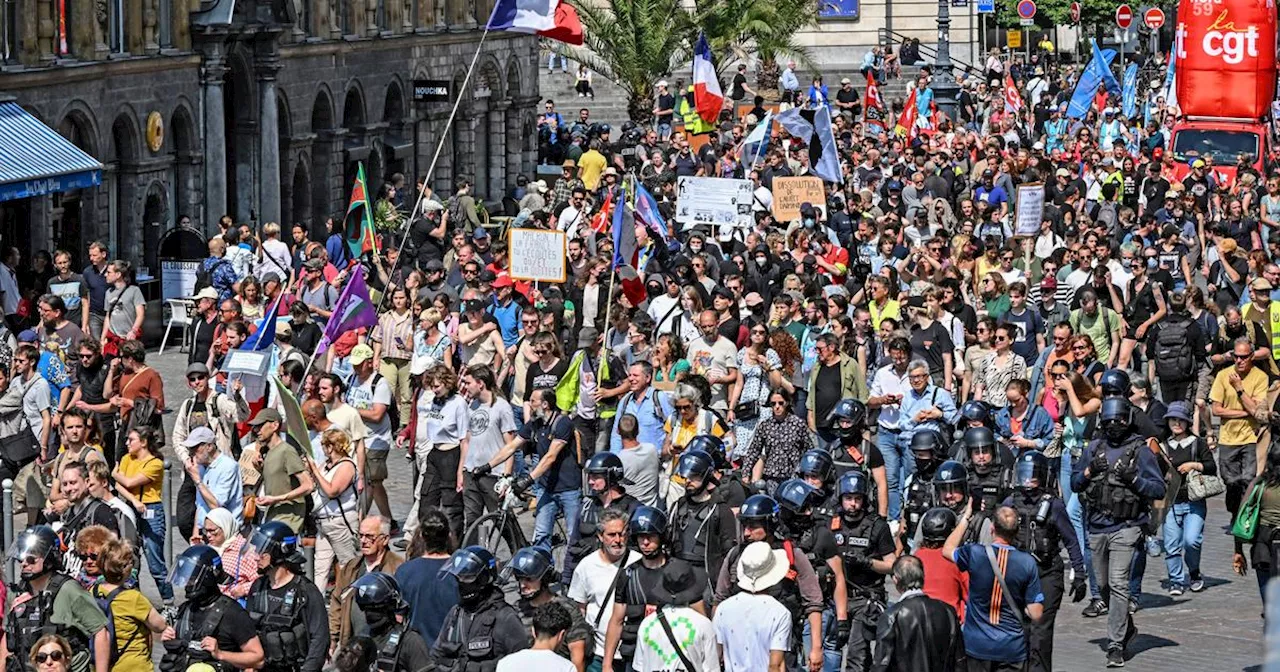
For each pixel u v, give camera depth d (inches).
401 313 1711.4
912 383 1472.7
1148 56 6491.1
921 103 3767.2
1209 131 3346.5
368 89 3363.7
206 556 957.2
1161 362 1784.0
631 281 1774.1
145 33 2694.4
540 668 869.2
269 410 1294.3
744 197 2271.2
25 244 2463.1
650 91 4151.1
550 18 2016.5
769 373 1487.5
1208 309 1800.0
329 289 2004.2
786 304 1686.8
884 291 1819.6
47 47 2460.6
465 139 3786.9
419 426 1433.3
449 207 2817.4
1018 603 1023.6
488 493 1379.2
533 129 4101.9
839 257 2172.7
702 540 1077.1
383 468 1480.1
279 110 3061.0
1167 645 1252.5
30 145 2349.9
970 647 1028.5
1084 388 1384.1
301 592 979.9
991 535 1080.2
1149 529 1211.9
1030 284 2155.5
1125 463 1198.9
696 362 1505.9
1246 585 1411.2
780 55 5007.4
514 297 1811.0
